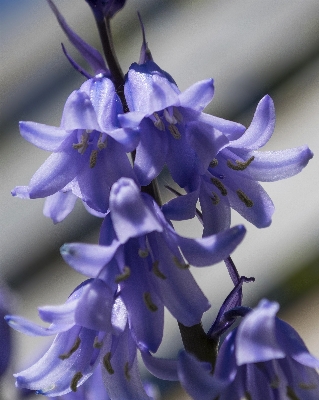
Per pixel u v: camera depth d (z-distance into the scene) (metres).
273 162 0.26
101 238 0.26
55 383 0.26
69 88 0.42
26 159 0.42
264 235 0.38
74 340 0.26
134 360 0.26
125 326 0.26
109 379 0.26
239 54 0.42
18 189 0.26
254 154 0.27
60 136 0.26
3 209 0.41
